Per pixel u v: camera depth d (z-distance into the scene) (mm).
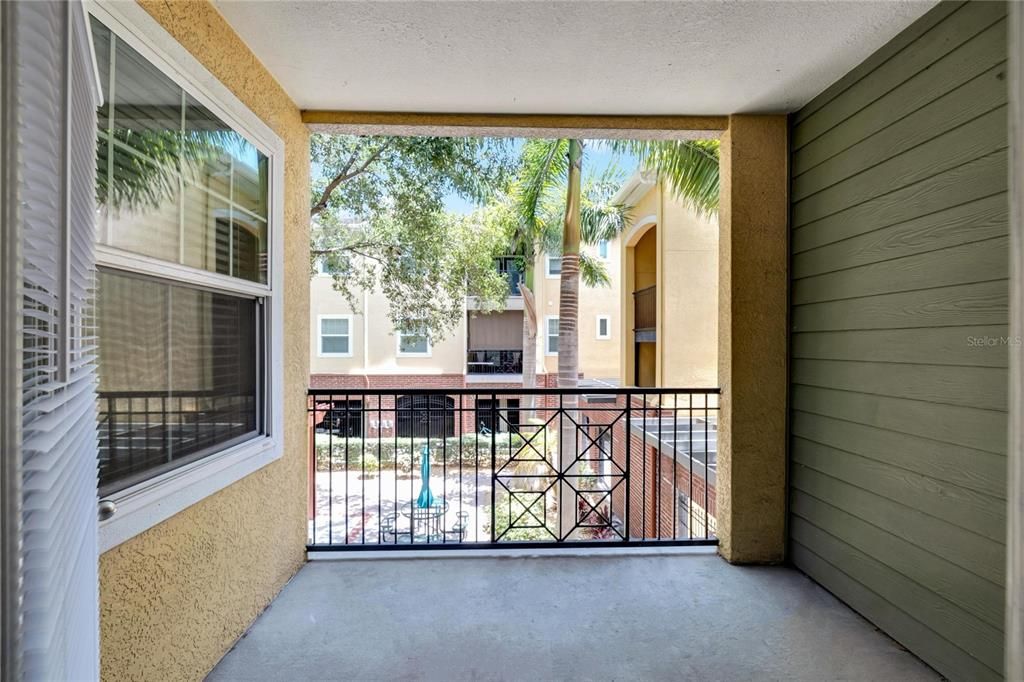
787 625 2164
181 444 1702
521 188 5699
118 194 1400
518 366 11445
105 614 1341
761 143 2715
